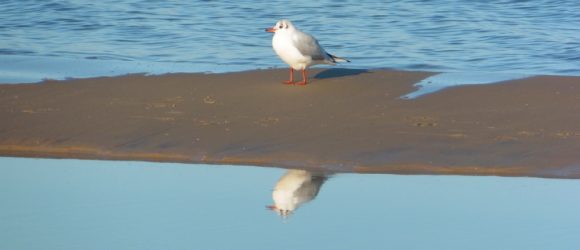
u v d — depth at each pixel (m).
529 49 23.67
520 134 14.97
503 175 13.70
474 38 25.16
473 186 13.32
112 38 24.64
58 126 15.52
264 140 14.89
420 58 22.59
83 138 15.09
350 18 28.03
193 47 23.50
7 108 16.30
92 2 29.72
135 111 16.12
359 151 14.48
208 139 14.96
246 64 21.27
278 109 16.20
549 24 27.23
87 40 24.34
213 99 16.75
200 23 26.92
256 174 13.83
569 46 23.95
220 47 23.53
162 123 15.58
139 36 24.94
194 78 18.20
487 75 18.77
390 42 24.61
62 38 24.58
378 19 27.91
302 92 17.16
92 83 17.86
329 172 13.88
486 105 16.34
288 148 14.61
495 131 15.10
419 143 14.68
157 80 18.06
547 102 16.45
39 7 28.77
